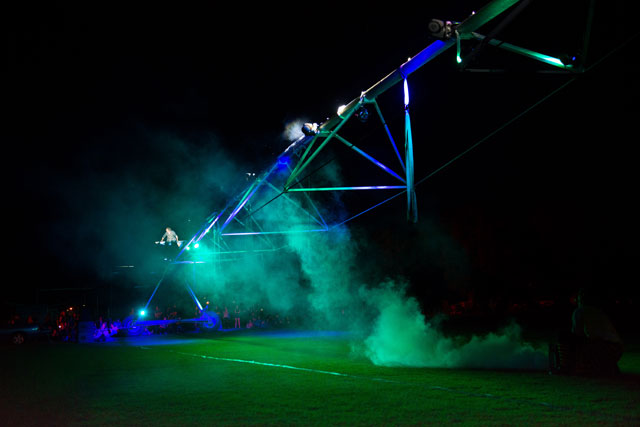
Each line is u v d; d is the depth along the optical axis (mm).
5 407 8688
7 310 32250
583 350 10078
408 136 10805
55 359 17219
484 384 9367
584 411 7035
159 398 9055
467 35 8570
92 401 9031
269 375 11477
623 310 29625
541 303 33938
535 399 7879
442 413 7121
